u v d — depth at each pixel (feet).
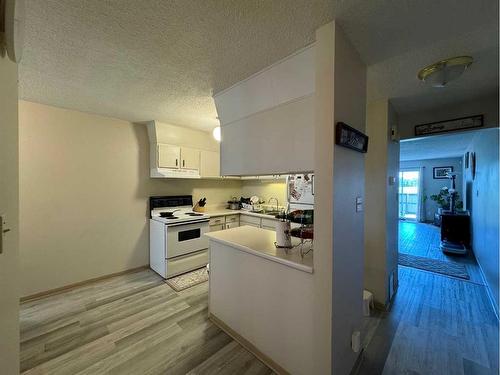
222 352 5.62
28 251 8.05
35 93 7.12
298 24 3.94
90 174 9.39
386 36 4.22
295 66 4.90
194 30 4.11
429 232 19.83
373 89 6.61
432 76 5.57
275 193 14.14
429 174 24.41
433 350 5.68
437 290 8.91
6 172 2.58
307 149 4.83
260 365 5.22
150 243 11.18
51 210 8.50
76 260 9.09
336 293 4.03
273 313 5.10
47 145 8.34
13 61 2.53
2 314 2.52
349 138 4.19
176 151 11.01
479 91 6.67
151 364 5.24
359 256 5.01
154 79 6.08
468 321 6.86
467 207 17.26
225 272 6.46
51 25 3.94
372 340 6.04
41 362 5.28
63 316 7.12
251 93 6.06
